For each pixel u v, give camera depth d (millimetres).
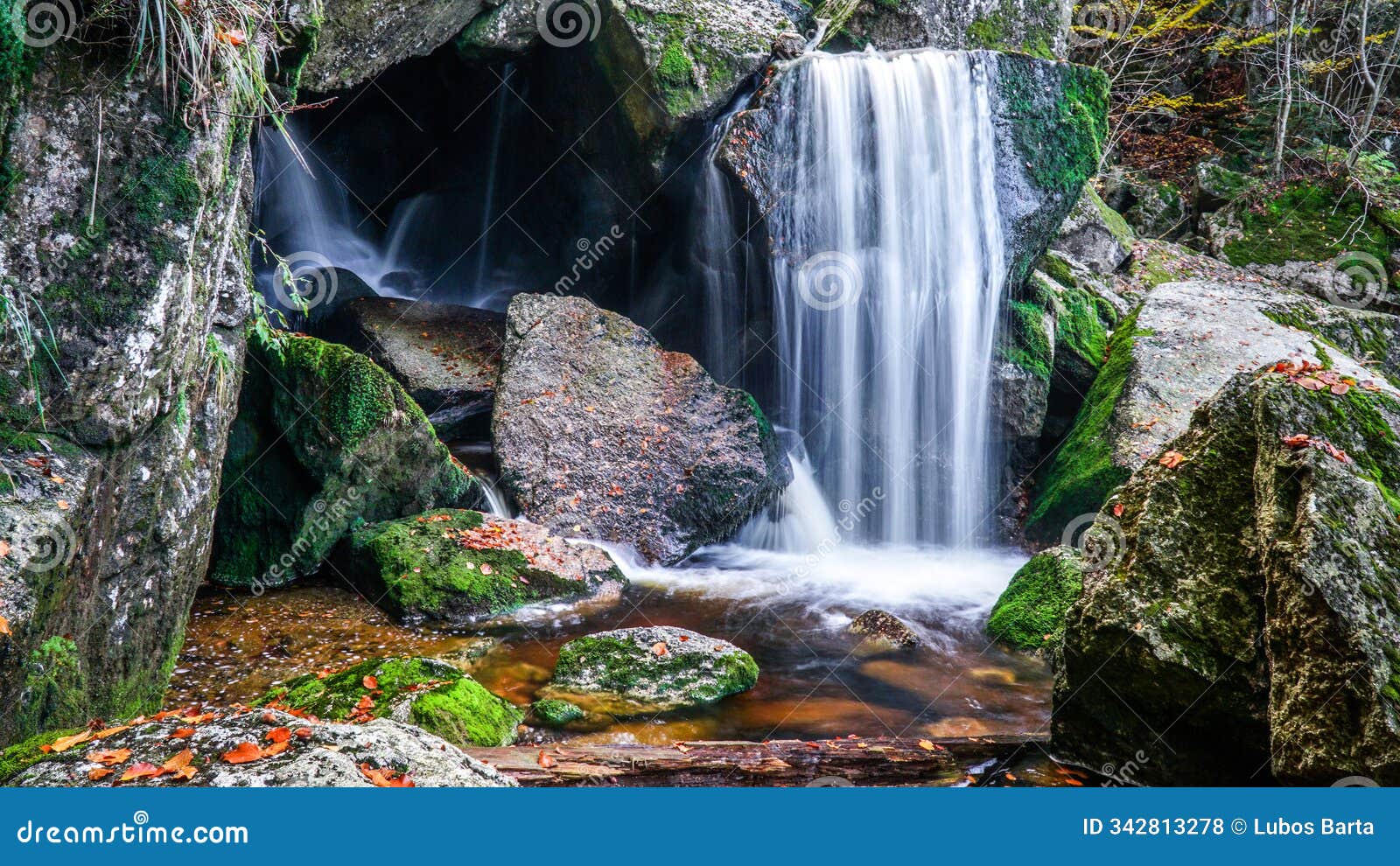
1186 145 13648
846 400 8102
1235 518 3738
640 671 5016
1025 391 8375
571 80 8039
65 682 3375
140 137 3475
